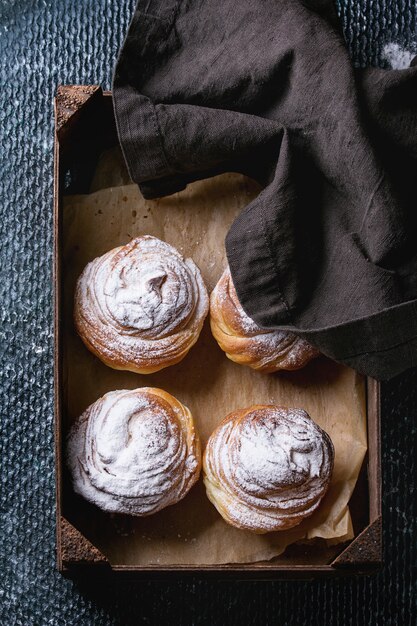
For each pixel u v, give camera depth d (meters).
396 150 0.77
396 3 0.89
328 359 0.81
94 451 0.76
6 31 0.88
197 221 0.83
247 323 0.77
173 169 0.78
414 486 0.85
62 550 0.72
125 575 0.76
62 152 0.78
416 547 0.85
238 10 0.77
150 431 0.75
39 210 0.87
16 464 0.85
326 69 0.75
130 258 0.78
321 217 0.77
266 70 0.76
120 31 0.89
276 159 0.78
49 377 0.85
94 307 0.78
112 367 0.79
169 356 0.78
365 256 0.76
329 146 0.75
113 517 0.79
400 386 0.86
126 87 0.77
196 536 0.79
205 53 0.78
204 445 0.79
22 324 0.86
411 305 0.72
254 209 0.76
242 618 0.84
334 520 0.78
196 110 0.76
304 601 0.85
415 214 0.76
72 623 0.84
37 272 0.86
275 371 0.80
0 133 0.87
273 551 0.78
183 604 0.84
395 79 0.76
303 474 0.75
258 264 0.76
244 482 0.75
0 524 0.84
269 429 0.75
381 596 0.85
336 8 0.83
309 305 0.76
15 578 0.84
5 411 0.85
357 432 0.79
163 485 0.75
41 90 0.88
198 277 0.80
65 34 0.88
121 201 0.82
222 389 0.81
